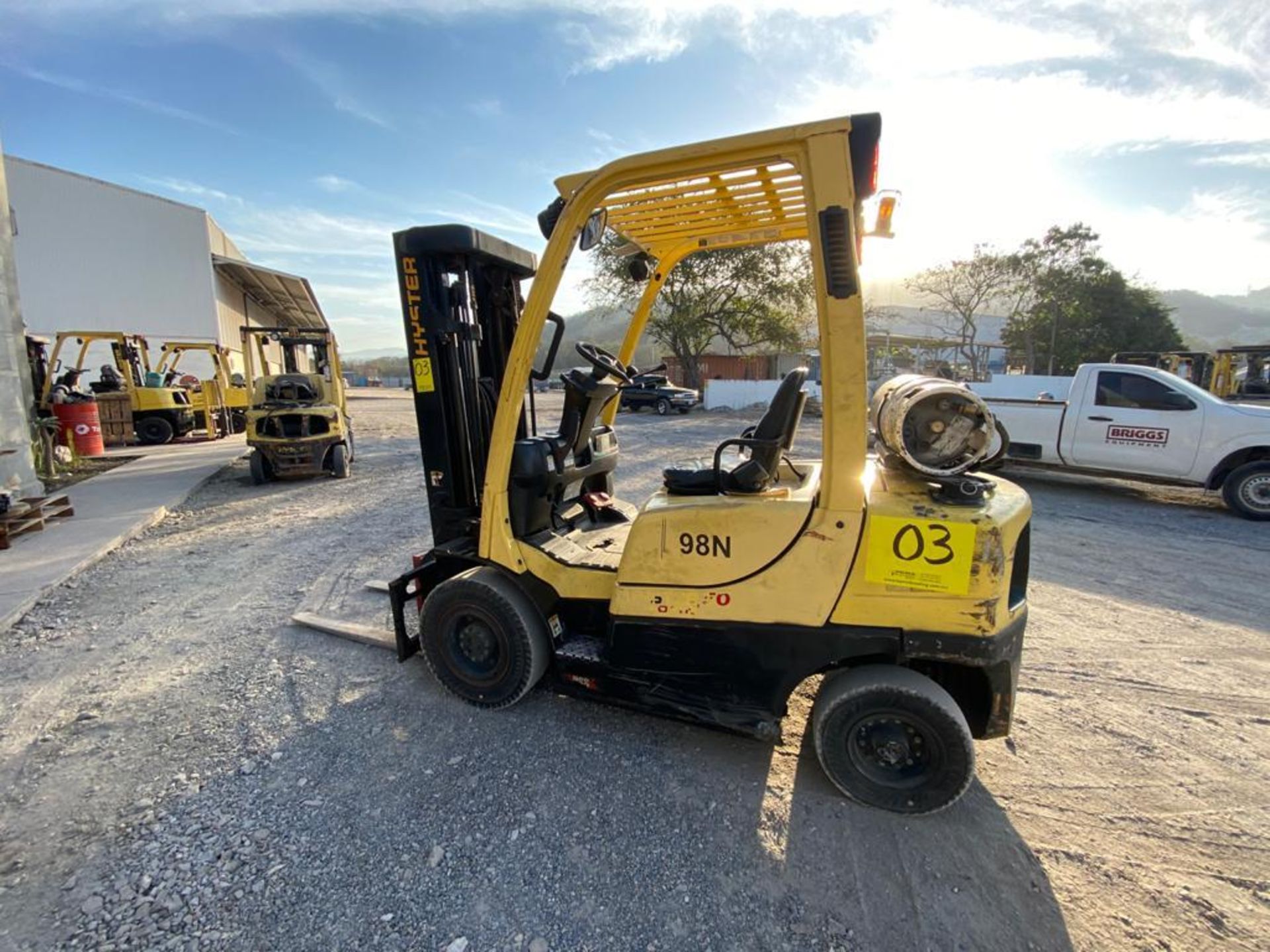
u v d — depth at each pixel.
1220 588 4.78
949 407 2.25
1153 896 2.00
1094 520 6.84
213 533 6.46
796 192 2.66
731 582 2.44
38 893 1.99
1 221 8.77
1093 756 2.74
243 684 3.32
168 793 2.47
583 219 2.54
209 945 1.81
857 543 2.25
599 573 2.84
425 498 8.12
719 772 2.59
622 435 15.29
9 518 5.67
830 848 2.20
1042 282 28.95
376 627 3.98
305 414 9.08
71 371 12.95
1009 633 2.23
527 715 3.00
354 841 2.21
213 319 24.34
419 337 3.27
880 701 2.26
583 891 2.01
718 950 1.81
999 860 2.15
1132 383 7.53
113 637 3.94
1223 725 2.97
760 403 24.64
